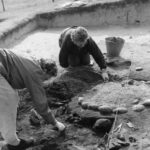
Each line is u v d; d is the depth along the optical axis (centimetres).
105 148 315
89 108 369
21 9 730
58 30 651
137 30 600
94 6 633
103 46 530
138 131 326
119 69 449
